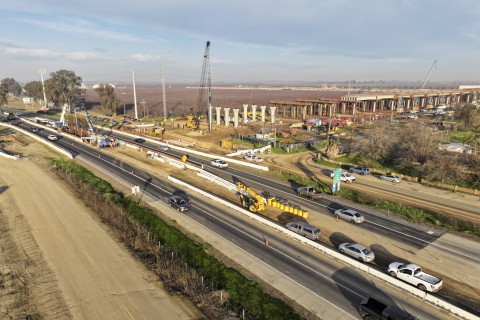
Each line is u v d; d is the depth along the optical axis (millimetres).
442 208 46250
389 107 198625
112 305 26578
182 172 65812
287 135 103062
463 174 56219
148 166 70625
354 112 154625
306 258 32844
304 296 26750
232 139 101125
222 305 26484
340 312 24844
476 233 38562
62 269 31859
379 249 34906
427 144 67000
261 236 37750
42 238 38219
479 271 30750
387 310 22938
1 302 27188
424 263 32188
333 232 38969
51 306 26594
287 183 59156
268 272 30266
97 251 35156
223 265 30562
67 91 183250
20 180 60562
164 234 37188
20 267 32219
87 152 85000
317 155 80688
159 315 25359
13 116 147375
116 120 148625
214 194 52219
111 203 47062
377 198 50281
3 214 45344
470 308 25531
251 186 56906
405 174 63469
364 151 75312
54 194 53094
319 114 158625
